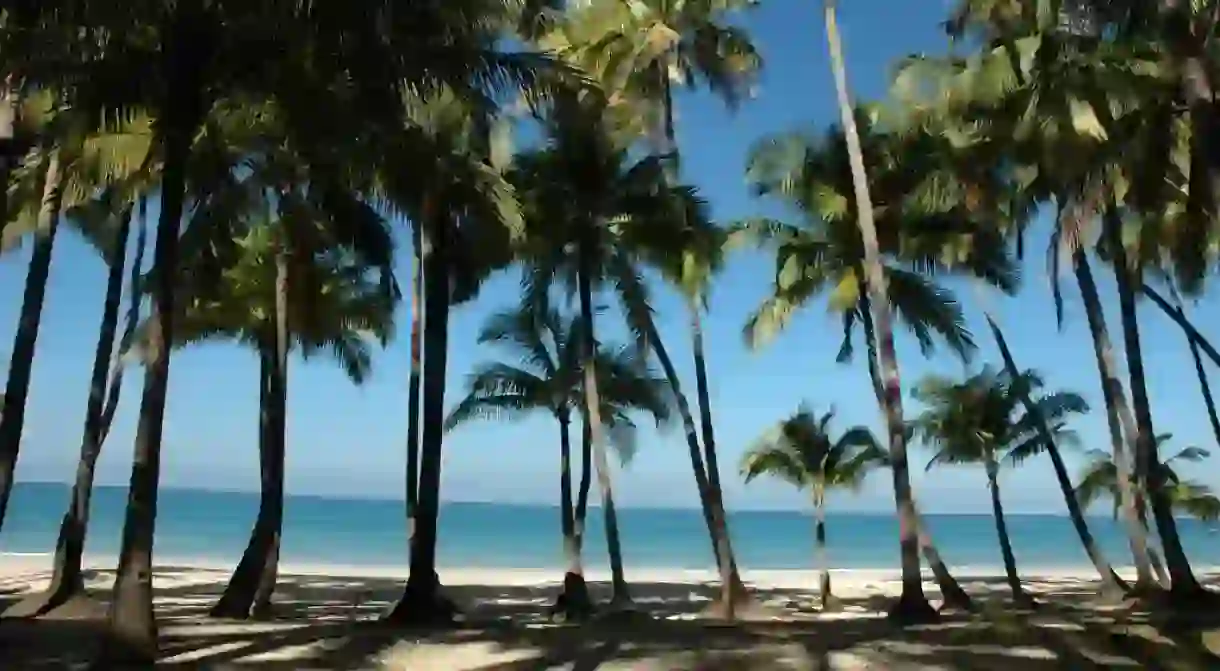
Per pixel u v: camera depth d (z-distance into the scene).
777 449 26.98
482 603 24.00
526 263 20.06
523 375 23.53
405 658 10.68
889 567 56.56
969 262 20.70
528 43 15.80
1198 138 12.78
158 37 10.85
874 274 15.97
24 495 112.12
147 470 9.88
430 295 15.02
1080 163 16.33
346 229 15.45
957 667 9.90
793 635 12.41
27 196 16.02
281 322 16.94
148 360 10.08
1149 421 17.59
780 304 21.00
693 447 20.39
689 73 23.25
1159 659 10.31
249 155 15.16
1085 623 13.85
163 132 10.47
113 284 17.58
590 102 18.25
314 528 80.25
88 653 10.73
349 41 10.74
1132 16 14.44
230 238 16.62
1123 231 19.73
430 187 13.39
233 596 16.06
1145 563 20.50
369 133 12.19
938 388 25.83
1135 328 17.94
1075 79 15.99
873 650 10.89
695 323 20.56
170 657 10.30
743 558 62.50
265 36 10.52
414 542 14.47
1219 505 31.66
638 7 21.41
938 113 18.70
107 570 30.00
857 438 26.59
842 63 16.52
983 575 41.03
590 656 10.75
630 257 20.06
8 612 15.89
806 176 19.00
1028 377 24.67
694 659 10.50
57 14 10.20
